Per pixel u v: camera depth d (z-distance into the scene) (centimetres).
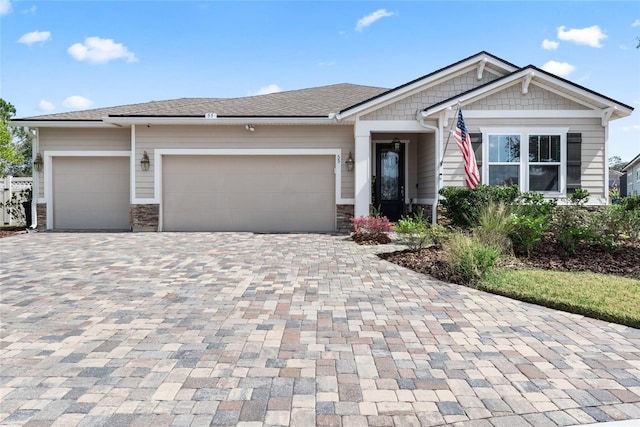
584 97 1127
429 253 813
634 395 295
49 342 389
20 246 979
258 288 589
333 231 1309
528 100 1145
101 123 1300
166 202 1321
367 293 562
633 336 409
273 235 1199
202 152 1305
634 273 658
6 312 478
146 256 844
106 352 366
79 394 292
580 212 827
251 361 348
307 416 266
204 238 1130
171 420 260
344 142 1307
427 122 1187
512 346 383
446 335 410
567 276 616
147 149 1305
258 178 1325
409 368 336
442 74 1190
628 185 3788
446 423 260
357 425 257
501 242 757
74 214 1376
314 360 350
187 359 351
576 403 284
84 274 677
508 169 1147
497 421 262
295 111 1322
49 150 1359
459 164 1159
